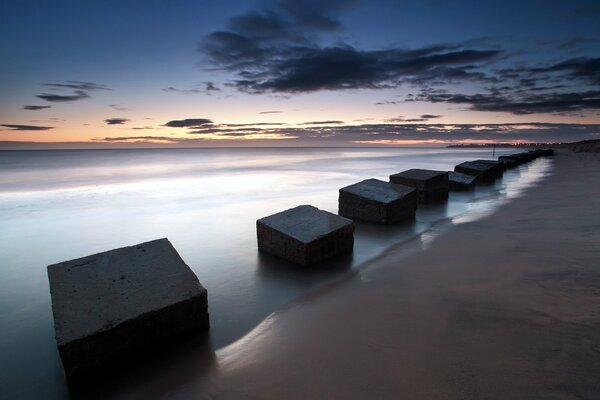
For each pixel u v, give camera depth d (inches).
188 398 101.2
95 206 465.1
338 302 156.4
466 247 217.2
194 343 131.6
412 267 192.2
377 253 229.6
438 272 179.0
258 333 138.6
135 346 122.0
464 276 168.1
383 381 96.5
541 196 399.9
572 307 120.4
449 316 128.4
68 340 109.3
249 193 570.6
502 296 138.0
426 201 401.4
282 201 484.4
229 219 370.6
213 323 147.9
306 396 94.6
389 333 121.8
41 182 775.7
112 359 117.9
